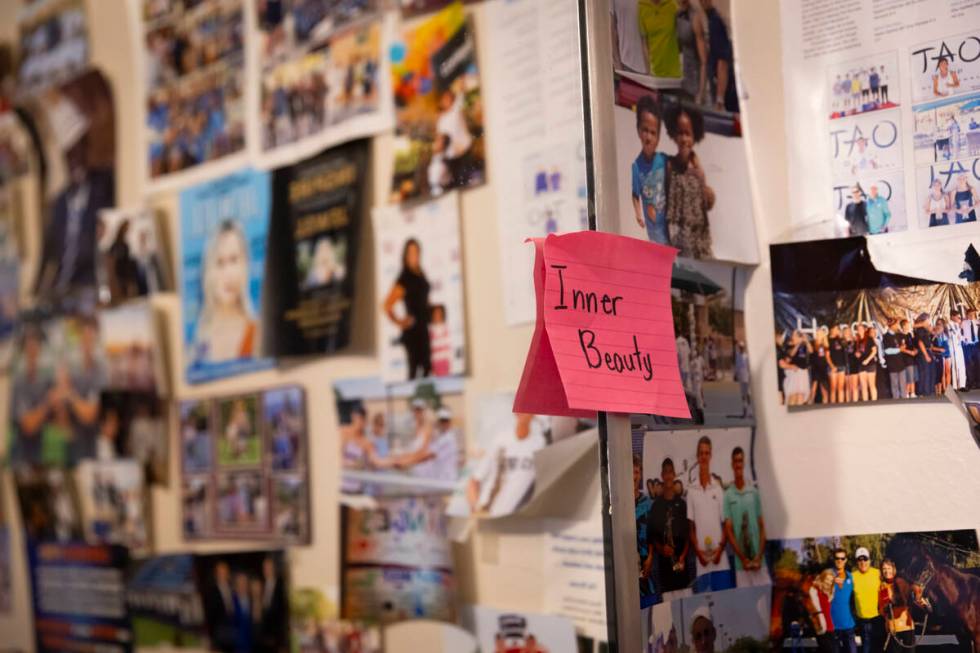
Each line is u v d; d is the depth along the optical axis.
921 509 1.07
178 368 1.95
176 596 1.91
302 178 1.68
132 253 2.02
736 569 1.12
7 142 2.41
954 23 1.06
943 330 1.06
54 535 2.23
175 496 1.96
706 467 1.10
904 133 1.09
